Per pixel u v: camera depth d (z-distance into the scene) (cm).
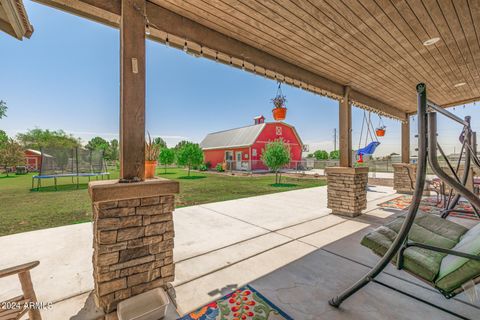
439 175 127
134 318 145
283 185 906
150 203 173
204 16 225
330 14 222
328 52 298
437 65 337
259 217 405
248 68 294
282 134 1922
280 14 221
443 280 124
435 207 453
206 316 157
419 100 135
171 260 183
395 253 142
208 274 212
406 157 641
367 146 911
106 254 157
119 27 201
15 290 189
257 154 1752
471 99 508
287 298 175
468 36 261
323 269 220
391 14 221
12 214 435
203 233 321
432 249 130
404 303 169
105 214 156
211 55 261
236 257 246
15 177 1304
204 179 1191
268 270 219
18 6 154
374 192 664
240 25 240
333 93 398
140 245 169
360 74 368
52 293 183
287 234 316
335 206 422
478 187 460
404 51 294
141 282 170
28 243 282
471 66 341
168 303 156
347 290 161
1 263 232
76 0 166
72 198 605
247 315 157
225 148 1925
